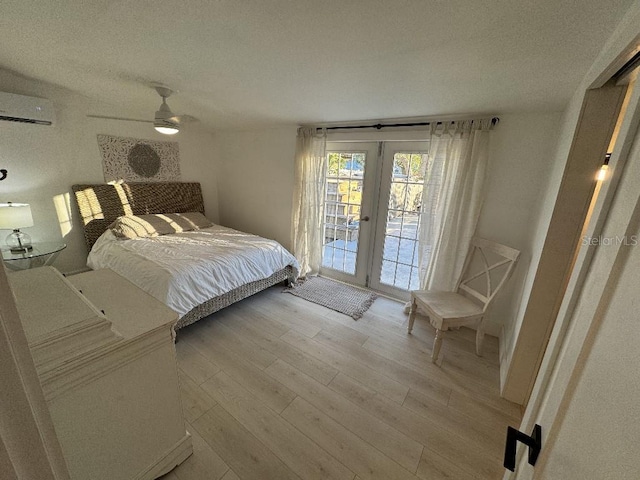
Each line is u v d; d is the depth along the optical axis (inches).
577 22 37.3
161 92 86.3
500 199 95.0
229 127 151.6
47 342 34.4
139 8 42.4
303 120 122.5
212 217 181.3
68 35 52.7
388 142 119.4
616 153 22.0
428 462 57.3
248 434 61.8
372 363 86.3
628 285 15.4
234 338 96.4
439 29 42.3
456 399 73.4
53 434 14.8
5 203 103.0
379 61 55.6
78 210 122.6
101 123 123.6
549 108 79.1
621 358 14.4
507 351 84.1
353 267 143.3
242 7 40.1
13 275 48.3
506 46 46.1
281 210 155.6
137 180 139.9
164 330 47.1
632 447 12.1
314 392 74.1
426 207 106.3
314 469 55.2
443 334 85.0
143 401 46.9
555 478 19.7
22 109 97.9
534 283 63.4
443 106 85.1
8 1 41.6
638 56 35.7
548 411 25.0
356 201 134.5
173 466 53.9
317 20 42.1
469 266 104.5
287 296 129.0
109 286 56.4
